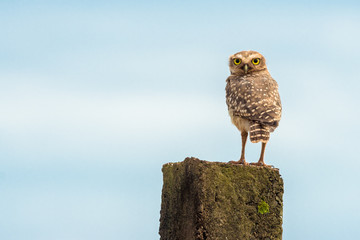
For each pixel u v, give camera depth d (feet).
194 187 35.14
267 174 35.73
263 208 35.24
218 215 34.35
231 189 34.88
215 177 34.73
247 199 35.09
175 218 38.68
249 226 34.83
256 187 35.37
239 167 35.35
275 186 35.73
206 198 34.27
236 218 34.65
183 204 37.19
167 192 40.88
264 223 35.17
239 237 34.47
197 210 34.37
